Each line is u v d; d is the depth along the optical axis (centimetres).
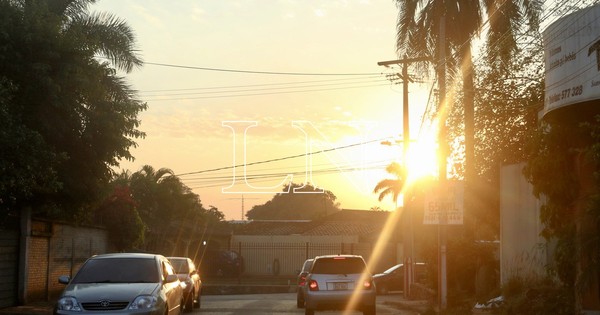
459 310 2052
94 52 2131
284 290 4350
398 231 5503
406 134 3425
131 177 5338
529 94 2856
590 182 1619
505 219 2294
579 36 1656
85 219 2903
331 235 5788
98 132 2206
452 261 2619
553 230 1695
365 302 1961
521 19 2877
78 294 1362
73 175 2252
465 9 2961
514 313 1839
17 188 1856
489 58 2914
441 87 2362
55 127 2062
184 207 5488
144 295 1373
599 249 1457
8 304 2250
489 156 2923
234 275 5588
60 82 2000
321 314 2400
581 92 1641
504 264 2286
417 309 2389
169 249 5228
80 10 2764
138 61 2809
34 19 1997
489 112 2906
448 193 2141
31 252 2419
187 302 2325
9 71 1931
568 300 1689
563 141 1677
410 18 3072
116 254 1584
